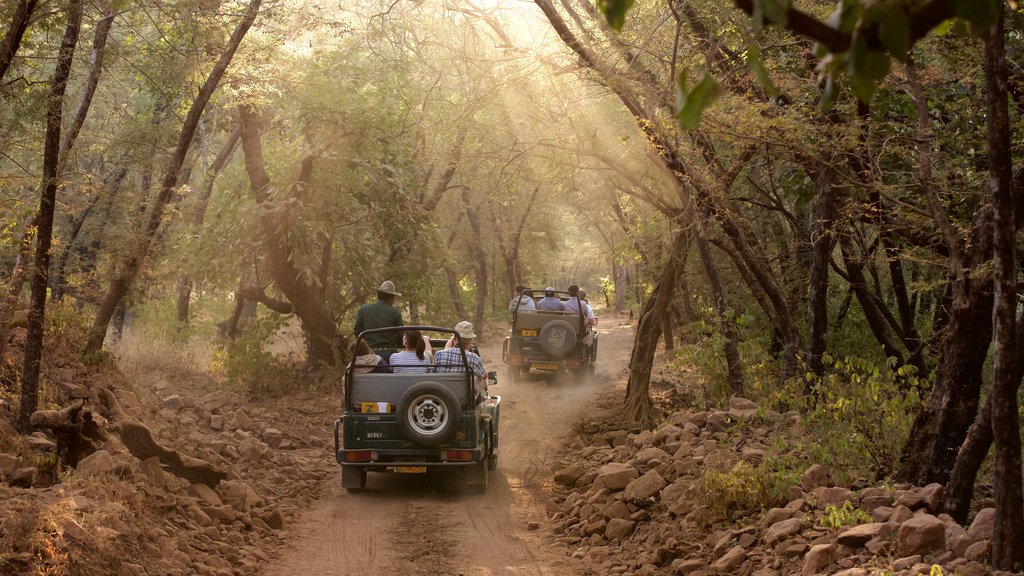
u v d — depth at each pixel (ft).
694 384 48.65
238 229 50.37
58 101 26.22
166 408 39.24
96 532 18.40
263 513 27.04
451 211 98.58
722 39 30.30
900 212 27.61
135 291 43.50
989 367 35.88
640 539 24.32
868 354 45.37
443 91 46.62
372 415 30.55
